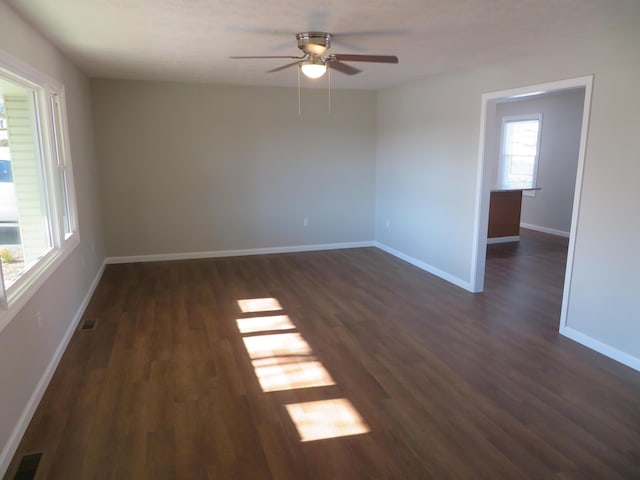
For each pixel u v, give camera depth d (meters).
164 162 6.00
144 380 3.03
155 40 3.53
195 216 6.27
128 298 4.68
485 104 4.51
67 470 2.18
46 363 2.97
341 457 2.29
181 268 5.85
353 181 6.93
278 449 2.34
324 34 3.29
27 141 3.27
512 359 3.35
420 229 5.88
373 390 2.93
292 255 6.60
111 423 2.55
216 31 3.27
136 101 5.75
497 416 2.64
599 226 3.37
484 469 2.20
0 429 2.15
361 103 6.74
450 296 4.78
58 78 3.81
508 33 3.29
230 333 3.82
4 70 2.60
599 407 2.73
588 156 3.40
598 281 3.41
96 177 5.62
